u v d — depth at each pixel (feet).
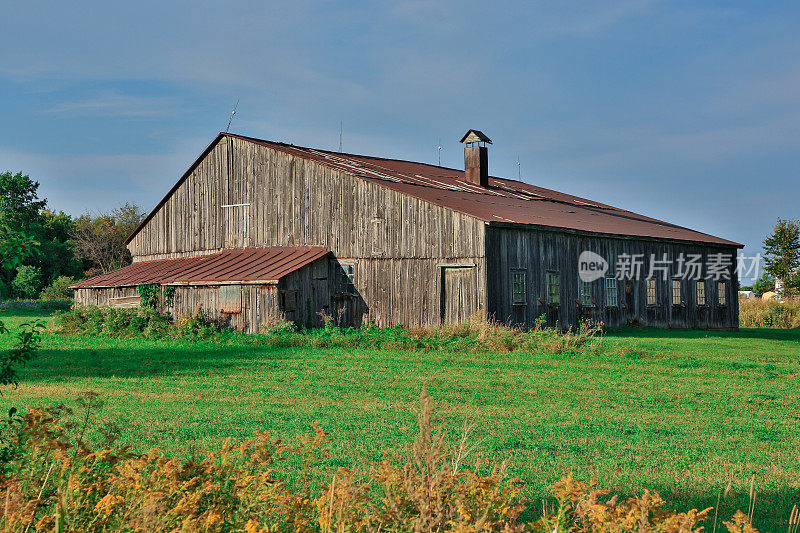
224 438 36.55
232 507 18.42
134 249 135.74
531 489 27.84
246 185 118.32
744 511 25.49
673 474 30.71
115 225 276.21
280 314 96.48
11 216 262.26
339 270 105.91
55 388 54.44
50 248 263.08
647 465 32.40
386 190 101.40
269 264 104.27
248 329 98.53
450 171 151.94
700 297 136.77
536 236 101.50
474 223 92.53
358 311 103.14
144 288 109.60
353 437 37.01
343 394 52.37
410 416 43.45
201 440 35.96
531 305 99.45
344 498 17.51
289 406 47.19
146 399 49.65
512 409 46.80
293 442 35.27
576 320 107.76
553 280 104.12
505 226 93.40
